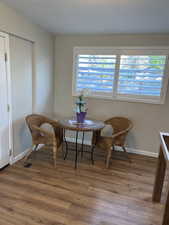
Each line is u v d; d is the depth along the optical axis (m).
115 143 2.78
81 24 2.68
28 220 1.64
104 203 1.93
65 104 3.68
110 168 2.71
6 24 2.20
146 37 2.93
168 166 1.29
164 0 1.77
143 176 2.53
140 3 1.87
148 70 3.01
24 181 2.25
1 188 2.08
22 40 2.61
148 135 3.22
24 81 2.77
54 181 2.29
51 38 3.36
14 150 2.69
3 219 1.63
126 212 1.81
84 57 3.35
